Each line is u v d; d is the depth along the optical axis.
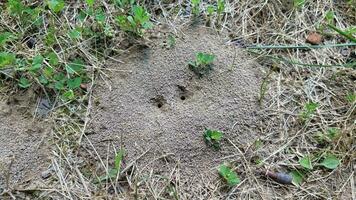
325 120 0.55
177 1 0.62
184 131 0.52
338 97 0.56
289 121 0.54
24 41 0.58
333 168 0.51
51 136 0.52
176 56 0.57
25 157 0.50
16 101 0.54
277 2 0.63
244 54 0.58
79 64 0.56
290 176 0.50
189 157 0.51
